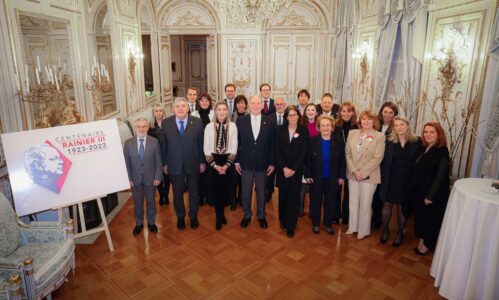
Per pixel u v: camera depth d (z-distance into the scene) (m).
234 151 3.79
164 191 4.61
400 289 2.97
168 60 9.02
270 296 2.87
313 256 3.45
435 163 3.23
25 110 3.42
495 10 3.27
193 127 3.71
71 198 3.27
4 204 2.77
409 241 3.75
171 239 3.76
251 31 8.55
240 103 4.81
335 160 3.69
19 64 3.33
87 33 4.77
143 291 2.92
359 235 3.77
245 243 3.69
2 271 2.34
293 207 3.75
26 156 3.07
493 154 3.27
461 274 2.73
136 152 3.64
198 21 8.61
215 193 3.86
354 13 6.55
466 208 2.65
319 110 4.95
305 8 8.45
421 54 4.36
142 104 7.23
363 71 6.24
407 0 4.59
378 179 3.54
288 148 3.66
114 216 4.30
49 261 2.62
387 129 3.63
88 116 4.80
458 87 3.78
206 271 3.20
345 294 2.90
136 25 6.80
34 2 3.57
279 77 8.90
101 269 3.22
